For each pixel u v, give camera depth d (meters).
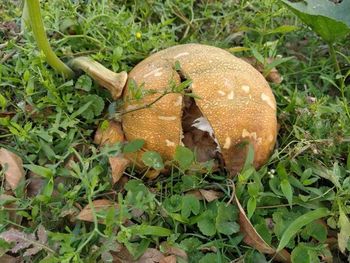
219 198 0.46
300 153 0.49
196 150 0.47
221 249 0.44
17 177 0.46
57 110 0.48
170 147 0.45
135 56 0.54
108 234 0.40
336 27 0.54
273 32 0.59
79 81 0.49
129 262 0.42
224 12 0.63
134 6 0.61
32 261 0.42
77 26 0.55
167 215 0.44
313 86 0.58
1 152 0.46
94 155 0.44
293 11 0.55
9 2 0.60
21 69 0.49
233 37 0.60
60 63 0.50
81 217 0.42
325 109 0.51
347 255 0.46
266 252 0.43
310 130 0.50
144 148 0.45
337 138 0.49
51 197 0.43
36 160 0.47
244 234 0.44
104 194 0.45
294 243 0.44
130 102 0.46
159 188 0.46
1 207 0.43
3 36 0.57
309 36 0.64
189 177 0.46
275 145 0.50
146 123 0.45
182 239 0.44
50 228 0.43
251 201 0.44
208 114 0.44
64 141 0.47
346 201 0.45
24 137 0.46
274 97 0.50
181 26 0.61
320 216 0.44
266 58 0.57
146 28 0.59
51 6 0.55
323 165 0.49
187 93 0.44
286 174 0.46
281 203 0.46
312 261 0.43
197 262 0.43
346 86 0.59
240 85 0.46
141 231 0.41
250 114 0.45
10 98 0.51
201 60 0.46
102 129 0.47
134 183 0.45
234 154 0.46
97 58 0.52
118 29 0.55
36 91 0.50
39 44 0.47
